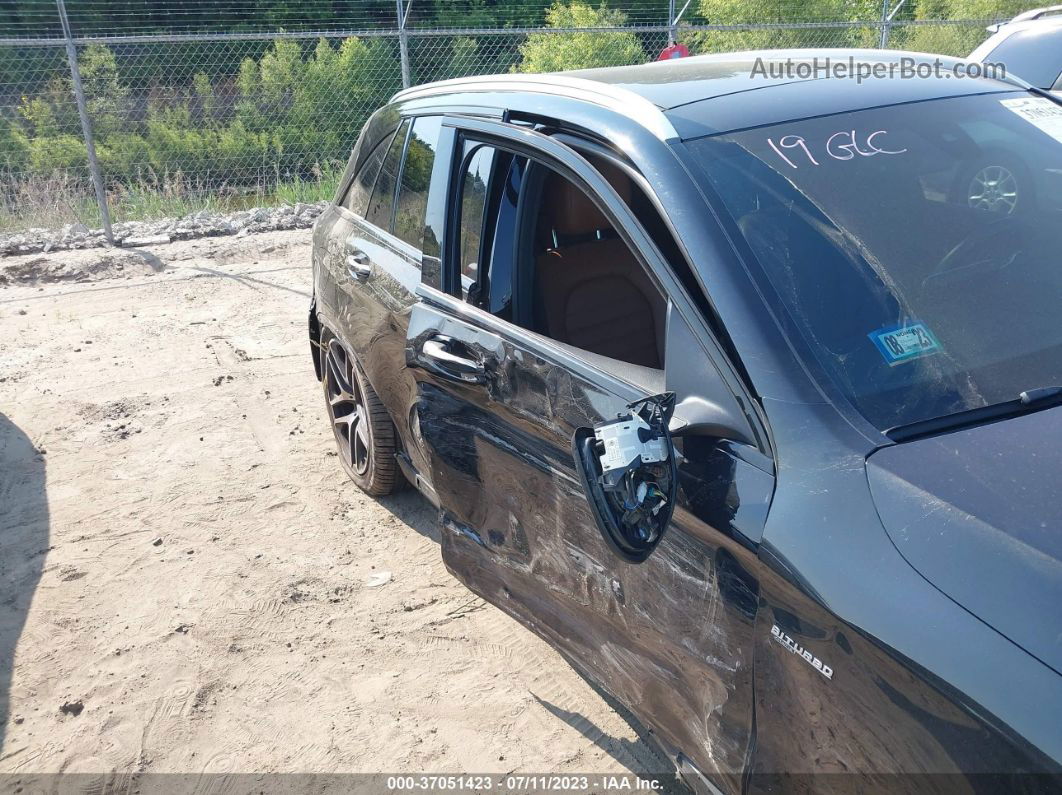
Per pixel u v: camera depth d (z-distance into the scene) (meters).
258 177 12.92
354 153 4.14
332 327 4.07
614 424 1.76
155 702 3.12
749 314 1.90
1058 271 2.16
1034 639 1.36
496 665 3.20
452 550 3.01
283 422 5.25
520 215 2.71
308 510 4.29
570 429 2.28
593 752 2.77
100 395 5.73
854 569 1.57
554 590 2.53
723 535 1.81
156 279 8.41
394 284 3.27
